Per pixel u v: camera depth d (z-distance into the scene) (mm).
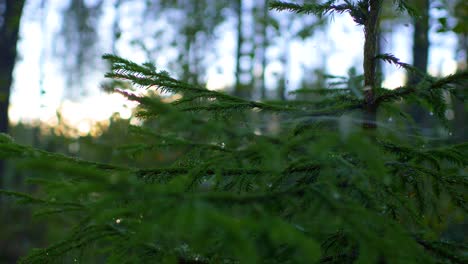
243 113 2041
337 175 1508
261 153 1389
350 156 1688
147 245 1661
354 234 1251
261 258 1341
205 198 1177
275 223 1064
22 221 8062
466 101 1803
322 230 1579
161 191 1131
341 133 1287
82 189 1065
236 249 962
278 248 1404
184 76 7812
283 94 7750
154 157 6219
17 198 1832
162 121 1328
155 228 1165
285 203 1365
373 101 1989
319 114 1979
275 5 2062
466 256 1629
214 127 1259
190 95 2020
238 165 1678
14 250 7395
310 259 985
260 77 9914
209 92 1965
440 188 2008
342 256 1705
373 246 1181
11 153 1486
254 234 1352
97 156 7129
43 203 1746
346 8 2014
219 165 1575
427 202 2184
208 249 1481
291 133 1978
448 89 1778
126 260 1663
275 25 7531
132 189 1119
